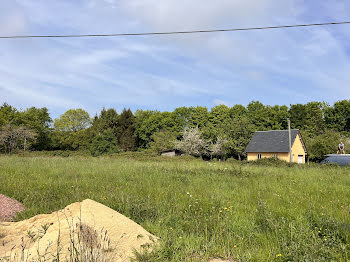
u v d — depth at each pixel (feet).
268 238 17.31
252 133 170.40
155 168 52.31
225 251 15.49
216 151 166.09
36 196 26.43
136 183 33.42
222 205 23.48
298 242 15.64
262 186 33.27
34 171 43.52
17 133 130.31
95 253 13.38
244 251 15.52
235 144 172.04
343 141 137.90
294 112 193.06
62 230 14.85
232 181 38.17
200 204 23.82
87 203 17.47
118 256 13.92
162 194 27.22
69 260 13.01
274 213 21.62
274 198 26.73
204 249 15.39
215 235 17.53
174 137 172.04
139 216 20.44
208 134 180.75
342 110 191.52
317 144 135.54
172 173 45.47
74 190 28.91
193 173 47.03
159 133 169.07
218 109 197.98
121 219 16.88
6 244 15.39
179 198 26.13
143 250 14.58
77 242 14.14
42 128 181.47
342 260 14.14
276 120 192.24
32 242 15.24
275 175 45.47
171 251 14.61
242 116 185.88
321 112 197.16
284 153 137.90
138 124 199.31
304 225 18.80
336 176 44.73
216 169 54.90
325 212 21.29
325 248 14.98
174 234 17.02
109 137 144.56
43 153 132.87
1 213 21.45
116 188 29.25
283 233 17.66
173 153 161.79
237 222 19.83
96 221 15.72
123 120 189.16
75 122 209.36
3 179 34.68
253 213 21.75
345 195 28.78
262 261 14.17
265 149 141.38
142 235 16.06
